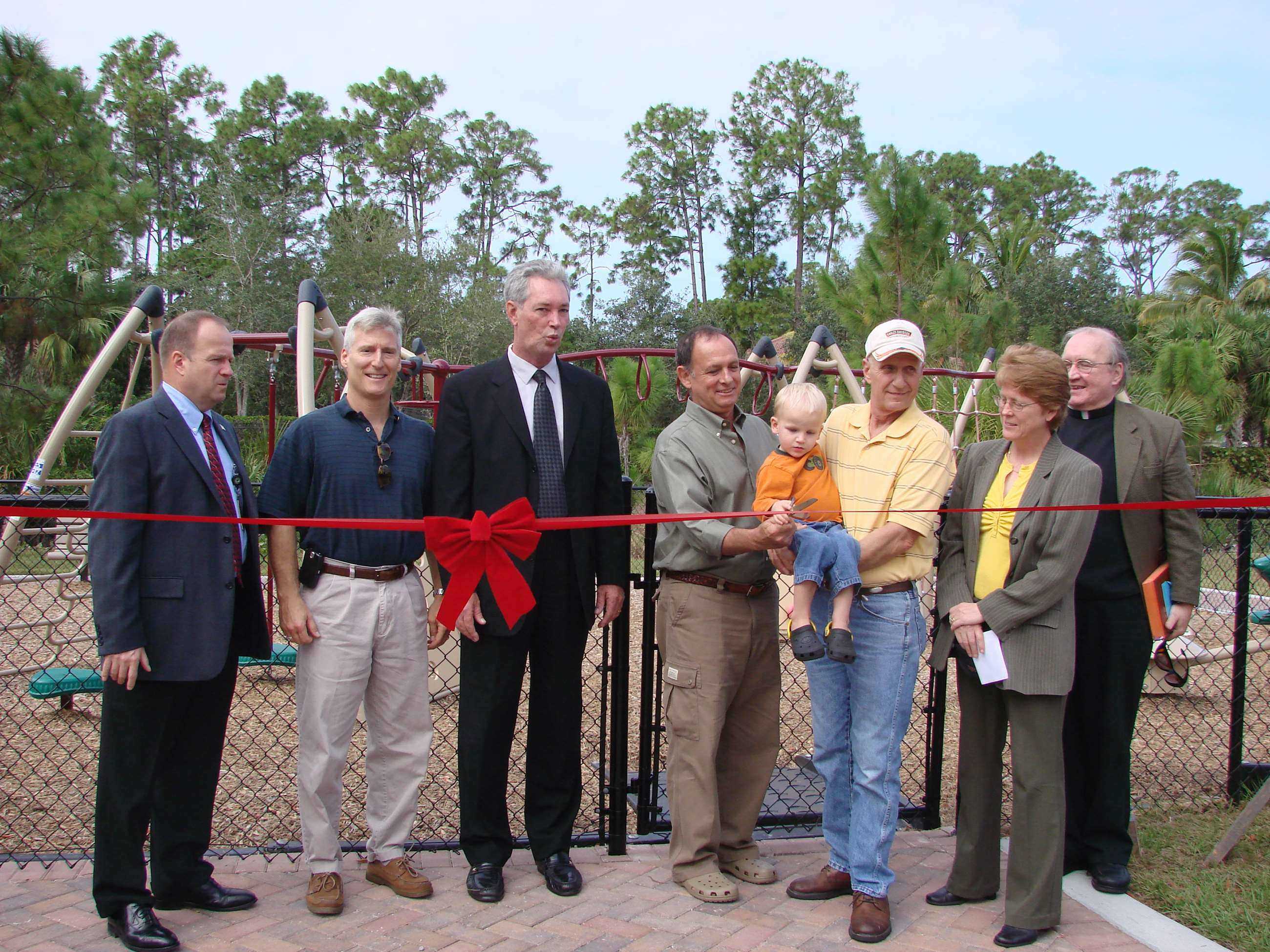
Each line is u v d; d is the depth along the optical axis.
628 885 3.20
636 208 47.31
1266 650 5.83
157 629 2.71
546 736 3.22
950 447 3.02
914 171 13.52
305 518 3.04
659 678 3.55
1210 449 16.31
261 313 32.12
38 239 12.75
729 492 3.16
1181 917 2.98
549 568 3.17
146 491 2.72
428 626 3.28
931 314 14.38
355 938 2.77
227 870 3.23
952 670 3.89
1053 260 30.95
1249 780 4.05
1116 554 3.21
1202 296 28.70
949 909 3.05
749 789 3.27
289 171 47.41
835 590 2.86
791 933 2.87
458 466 3.13
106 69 45.91
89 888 3.07
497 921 2.90
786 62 43.22
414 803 3.13
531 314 3.15
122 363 27.16
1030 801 2.83
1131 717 3.20
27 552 6.98
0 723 5.05
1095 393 3.30
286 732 4.91
